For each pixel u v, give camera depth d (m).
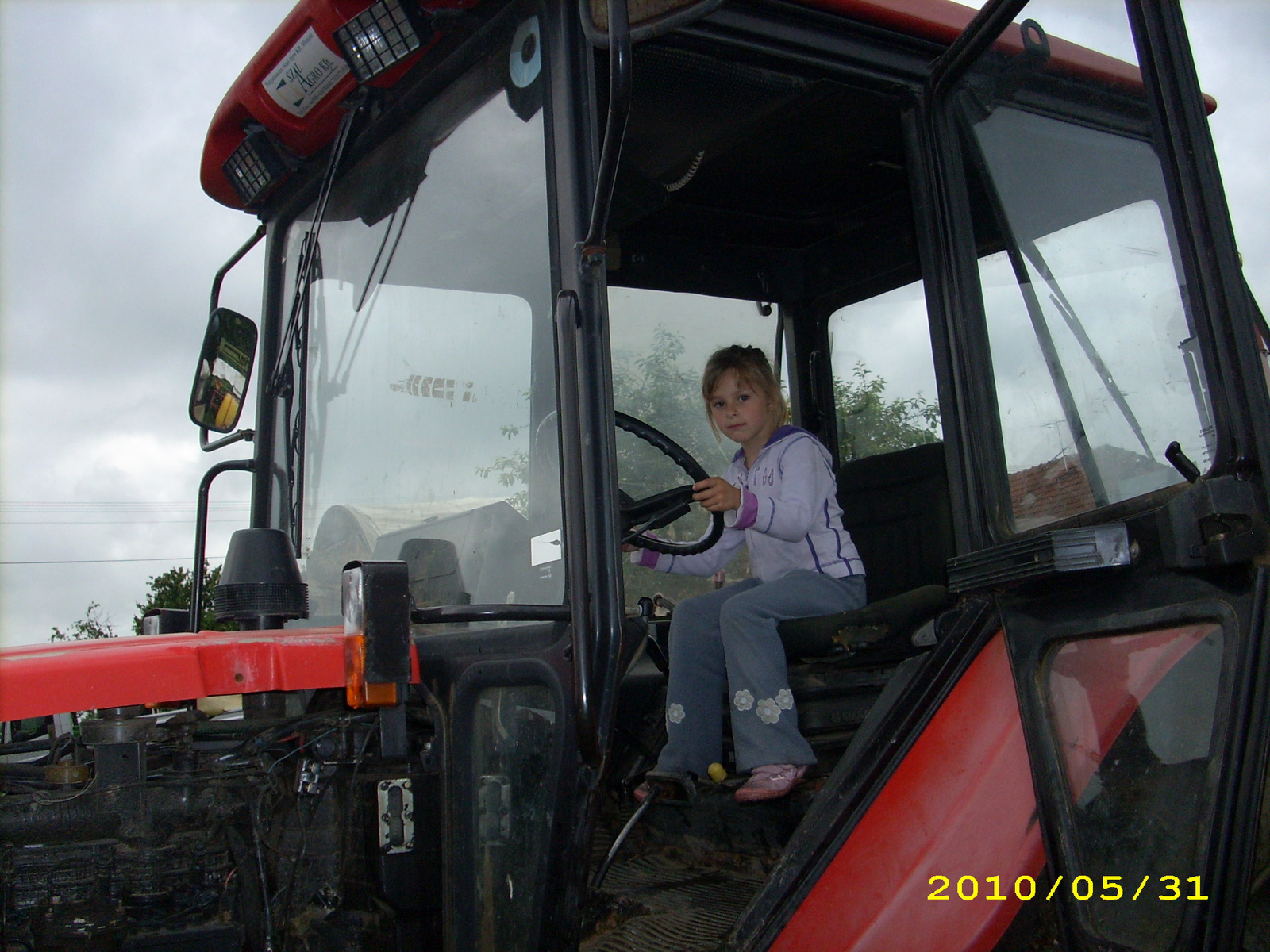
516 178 1.82
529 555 1.72
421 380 2.01
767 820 2.20
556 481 1.68
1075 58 1.58
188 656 1.54
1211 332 1.29
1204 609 1.29
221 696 1.80
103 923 1.46
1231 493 1.25
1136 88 1.45
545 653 1.61
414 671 1.67
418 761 1.74
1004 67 1.76
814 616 2.27
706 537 2.45
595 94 1.72
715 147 2.76
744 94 2.43
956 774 1.57
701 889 2.18
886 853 1.55
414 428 2.01
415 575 1.95
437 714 1.76
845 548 2.43
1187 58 1.34
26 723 1.85
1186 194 1.32
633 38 1.38
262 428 2.48
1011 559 1.54
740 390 2.67
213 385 2.61
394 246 2.13
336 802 1.67
